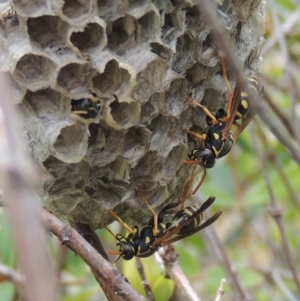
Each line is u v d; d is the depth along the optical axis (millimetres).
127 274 238
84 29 203
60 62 202
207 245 322
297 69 349
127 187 214
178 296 244
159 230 214
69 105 204
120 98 204
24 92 204
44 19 204
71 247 197
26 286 135
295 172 306
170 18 208
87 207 214
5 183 132
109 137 210
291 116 272
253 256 326
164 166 214
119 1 204
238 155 358
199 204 254
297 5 337
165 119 212
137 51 206
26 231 131
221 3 207
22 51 201
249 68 219
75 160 205
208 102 218
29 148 208
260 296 318
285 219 374
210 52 212
